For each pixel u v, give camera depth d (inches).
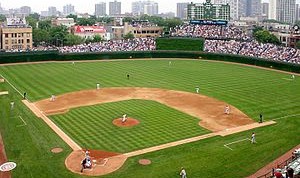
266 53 4857.3
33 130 2142.0
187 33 5925.2
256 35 7258.9
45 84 3395.7
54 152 1824.6
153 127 2202.3
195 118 2396.7
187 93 3097.9
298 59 4461.1
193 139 2023.9
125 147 1897.1
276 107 2704.2
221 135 2094.0
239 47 5211.6
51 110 2541.8
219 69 4357.8
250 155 1823.3
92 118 2363.4
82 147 1891.0
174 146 1918.1
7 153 1818.4
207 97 2967.5
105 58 5068.9
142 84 3440.0
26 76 3767.2
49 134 2074.3
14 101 2783.0
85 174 1596.9
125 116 2322.8
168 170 1641.2
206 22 5940.0
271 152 1865.2
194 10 6033.5
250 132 2156.7
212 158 1777.8
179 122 2306.8
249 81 3659.0
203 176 1593.3
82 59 4963.1
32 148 1877.5
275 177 1393.9
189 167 1676.9
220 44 5388.8
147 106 2659.9
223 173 1624.0
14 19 6604.3
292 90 3275.1
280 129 2222.0
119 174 1599.4
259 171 1648.6
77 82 3494.1
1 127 2198.6
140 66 4498.0
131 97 2925.7
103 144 1932.8
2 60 4569.4
